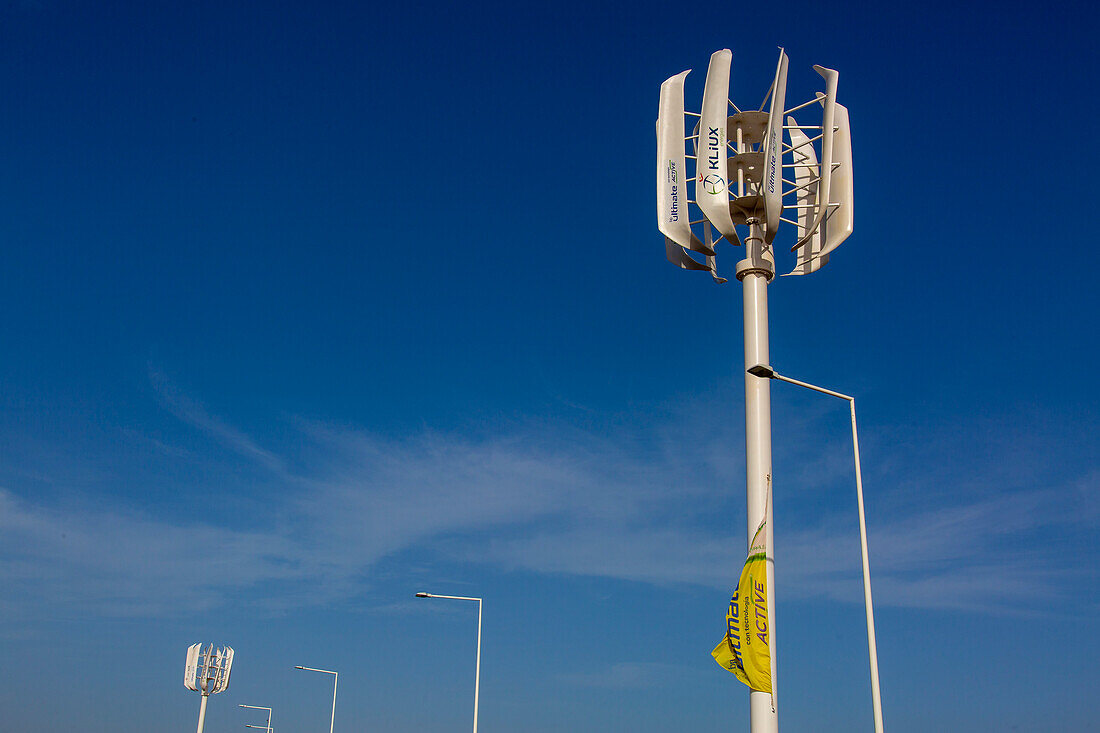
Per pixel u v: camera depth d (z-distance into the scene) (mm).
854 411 25625
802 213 33969
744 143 34375
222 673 73375
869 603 23094
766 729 26656
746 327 32094
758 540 28297
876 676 22234
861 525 24266
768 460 30453
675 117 33312
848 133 33969
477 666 50000
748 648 27266
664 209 32969
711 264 33250
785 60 30469
